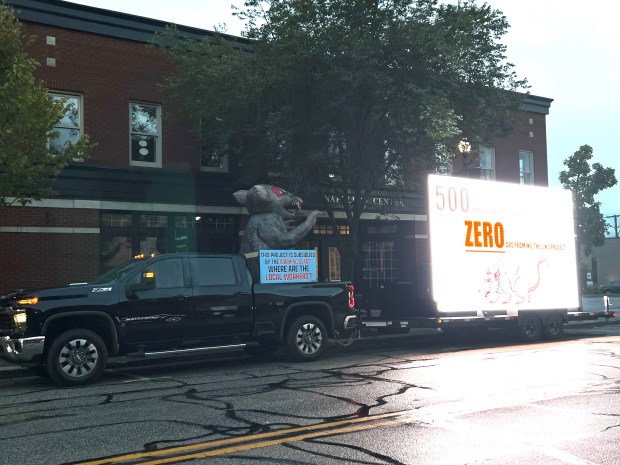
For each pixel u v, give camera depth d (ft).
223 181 62.03
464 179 45.34
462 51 49.96
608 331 59.93
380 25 47.52
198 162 61.36
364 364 37.11
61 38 54.70
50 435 20.85
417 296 45.60
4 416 24.18
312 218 51.83
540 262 50.24
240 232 63.31
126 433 20.98
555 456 17.57
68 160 39.99
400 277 74.64
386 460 17.35
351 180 54.24
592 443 18.89
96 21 55.93
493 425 21.22
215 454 18.22
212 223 62.23
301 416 23.08
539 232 50.39
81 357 31.91
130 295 33.40
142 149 58.90
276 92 50.06
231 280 37.11
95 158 55.77
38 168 37.37
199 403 25.99
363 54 46.11
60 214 53.52
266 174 56.85
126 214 57.52
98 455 18.34
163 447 19.12
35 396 28.71
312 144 51.67
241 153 57.62
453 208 44.47
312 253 41.09
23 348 30.53
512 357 39.37
